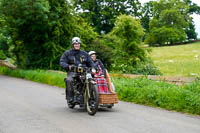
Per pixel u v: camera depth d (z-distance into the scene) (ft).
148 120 22.18
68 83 25.72
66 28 72.33
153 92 30.66
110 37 77.87
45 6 64.59
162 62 124.67
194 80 34.65
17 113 24.62
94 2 153.48
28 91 40.81
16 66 82.28
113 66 66.03
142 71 62.90
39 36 71.87
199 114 25.12
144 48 65.26
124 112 25.67
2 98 33.53
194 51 164.25
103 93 26.03
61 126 19.99
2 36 80.48
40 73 59.00
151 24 232.94
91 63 26.40
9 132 18.45
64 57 26.09
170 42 234.58
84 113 24.94
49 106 28.48
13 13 65.92
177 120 22.41
